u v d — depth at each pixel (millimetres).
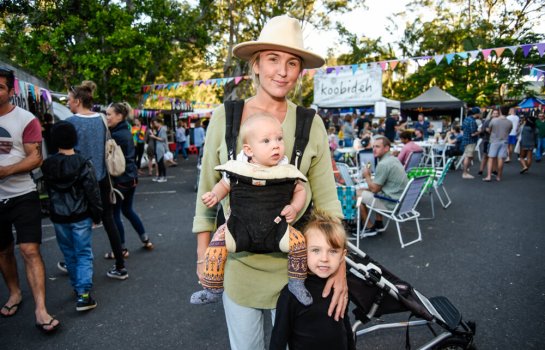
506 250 4484
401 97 30094
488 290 3453
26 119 2834
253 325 1606
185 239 5137
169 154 13992
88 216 3180
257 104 1560
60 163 3035
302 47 1520
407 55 29484
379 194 5000
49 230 5578
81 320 3078
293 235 1438
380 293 2109
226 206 1529
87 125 3502
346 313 1697
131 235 5355
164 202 7578
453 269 3957
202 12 17688
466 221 5812
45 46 12125
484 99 26203
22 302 3363
